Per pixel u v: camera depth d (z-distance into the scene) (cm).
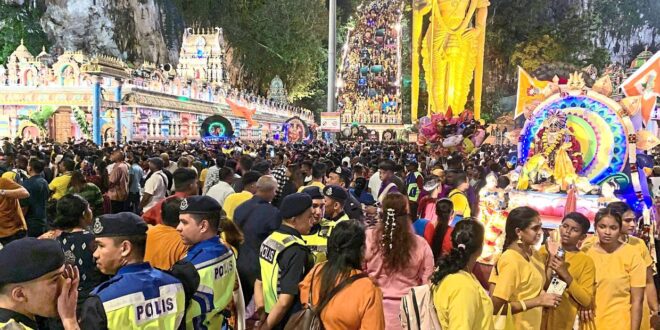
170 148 2028
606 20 7625
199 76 5391
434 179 822
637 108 895
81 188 791
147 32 5512
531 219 443
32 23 5088
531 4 5962
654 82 913
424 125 2153
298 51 6819
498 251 733
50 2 5131
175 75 3991
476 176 1180
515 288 438
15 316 262
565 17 6259
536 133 933
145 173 1343
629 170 882
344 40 7406
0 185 778
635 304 518
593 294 501
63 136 3141
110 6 5222
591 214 812
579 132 898
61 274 274
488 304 376
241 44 6525
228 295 427
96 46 5122
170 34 5847
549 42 5831
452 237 384
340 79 6475
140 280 331
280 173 900
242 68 6750
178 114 3538
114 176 1126
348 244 372
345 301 362
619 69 2972
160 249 470
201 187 1188
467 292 359
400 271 472
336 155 1703
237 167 1215
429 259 483
